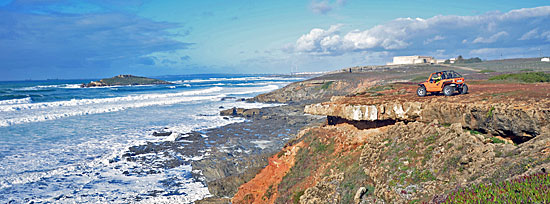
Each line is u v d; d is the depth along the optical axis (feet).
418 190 30.45
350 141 47.14
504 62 349.20
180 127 113.50
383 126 48.60
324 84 222.48
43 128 107.34
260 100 211.41
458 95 51.98
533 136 32.58
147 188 58.49
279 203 45.68
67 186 57.67
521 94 43.39
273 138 96.53
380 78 221.05
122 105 176.55
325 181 41.47
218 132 105.29
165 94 260.21
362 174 38.14
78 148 81.76
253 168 64.28
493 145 30.96
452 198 25.40
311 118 128.67
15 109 153.99
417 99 49.93
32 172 63.26
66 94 260.62
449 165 30.99
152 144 87.56
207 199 53.42
